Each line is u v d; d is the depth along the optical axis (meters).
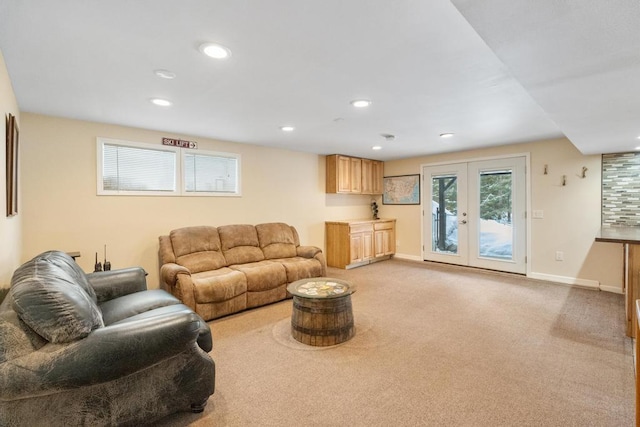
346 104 2.91
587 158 4.34
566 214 4.51
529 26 1.29
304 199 5.61
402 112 3.15
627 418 1.73
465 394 1.95
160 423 1.70
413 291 4.18
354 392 1.98
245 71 2.20
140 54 1.94
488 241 5.32
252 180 4.88
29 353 1.34
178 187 4.12
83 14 1.52
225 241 4.10
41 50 1.89
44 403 1.39
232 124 3.64
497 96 2.70
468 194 5.50
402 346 2.61
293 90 2.55
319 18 1.56
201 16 1.54
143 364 1.51
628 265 2.73
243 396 1.95
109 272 2.72
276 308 3.65
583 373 2.18
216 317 3.27
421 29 1.67
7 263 2.15
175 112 3.15
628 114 2.52
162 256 3.59
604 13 1.19
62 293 1.46
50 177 3.24
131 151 3.77
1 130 1.92
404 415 1.76
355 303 3.70
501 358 2.40
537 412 1.78
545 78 1.83
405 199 6.39
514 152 4.93
